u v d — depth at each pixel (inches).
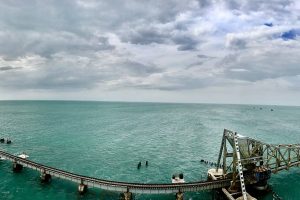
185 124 6968.5
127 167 2856.8
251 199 1777.8
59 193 2044.8
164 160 3166.8
